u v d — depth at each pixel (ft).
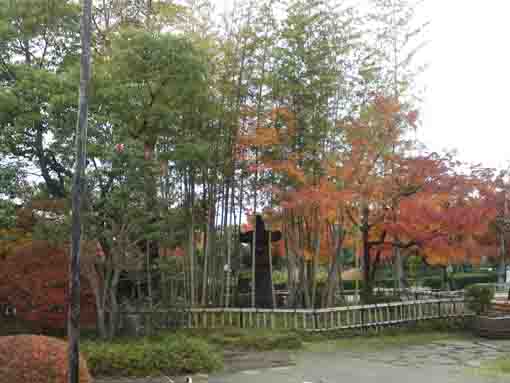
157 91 38.68
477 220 46.73
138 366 30.37
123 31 38.34
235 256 54.03
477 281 111.86
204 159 41.88
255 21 47.85
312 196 42.45
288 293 52.65
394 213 48.78
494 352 39.52
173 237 41.91
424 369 32.89
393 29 49.14
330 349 40.24
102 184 33.53
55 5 36.94
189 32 45.88
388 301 53.83
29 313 36.14
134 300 46.93
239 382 29.04
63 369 20.84
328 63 47.62
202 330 44.45
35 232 32.96
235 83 48.06
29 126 32.96
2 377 20.29
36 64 38.55
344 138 47.55
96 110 33.78
